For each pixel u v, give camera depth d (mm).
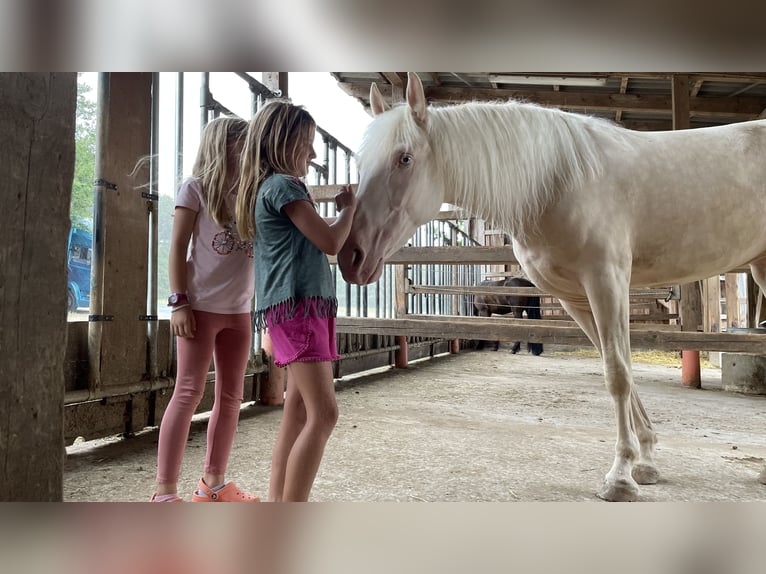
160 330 2537
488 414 3135
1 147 863
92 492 1658
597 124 1884
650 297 5523
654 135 1923
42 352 921
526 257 1894
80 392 2082
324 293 1178
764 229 1924
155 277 2484
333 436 2486
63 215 957
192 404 1390
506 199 1729
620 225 1744
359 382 4461
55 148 941
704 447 2385
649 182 1778
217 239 1438
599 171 1740
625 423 1683
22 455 893
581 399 3752
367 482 1779
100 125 2199
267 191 1189
